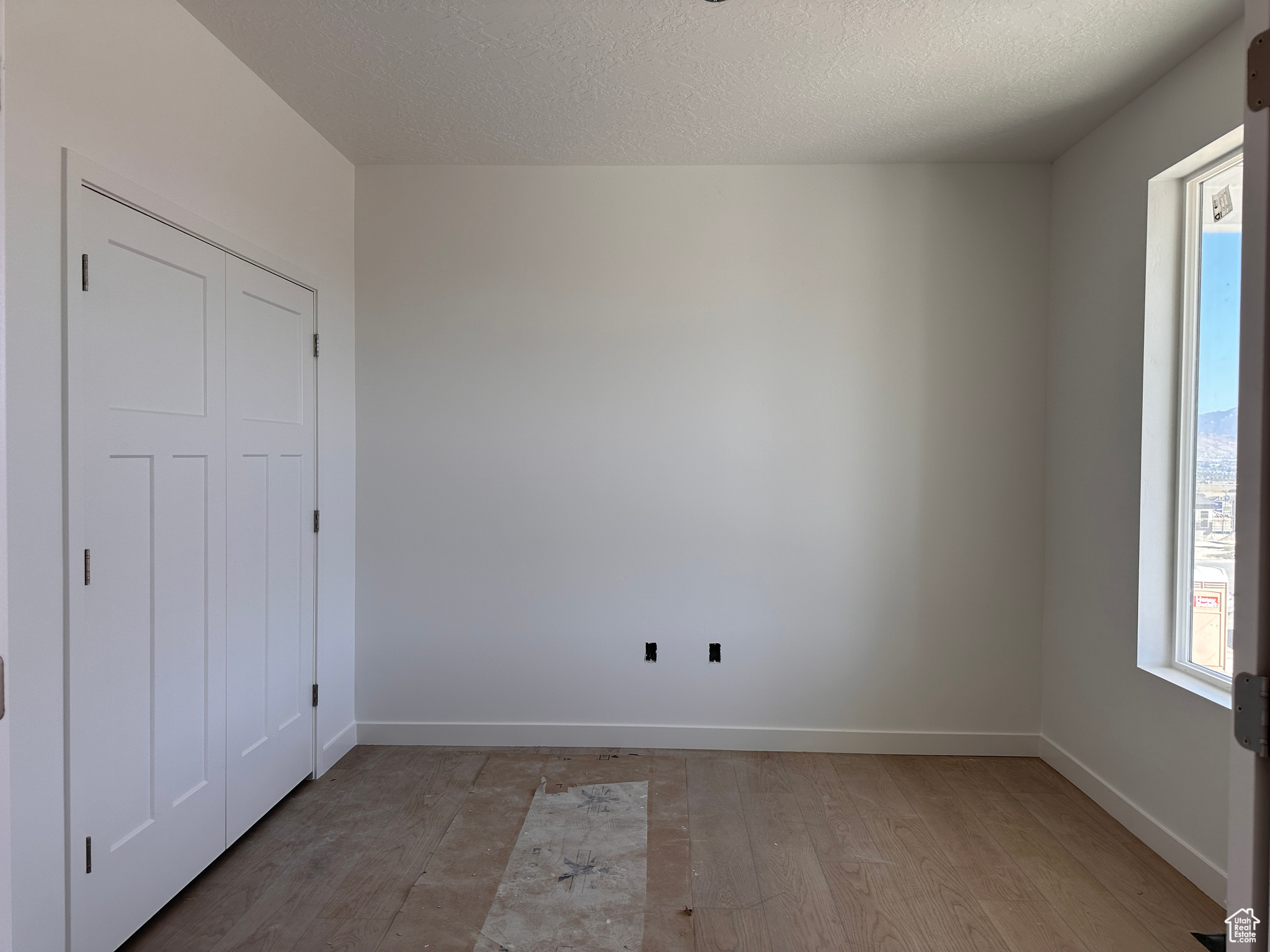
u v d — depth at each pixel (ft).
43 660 5.64
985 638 11.20
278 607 9.20
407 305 11.40
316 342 10.16
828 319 11.25
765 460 11.32
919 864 8.06
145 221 6.69
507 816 9.14
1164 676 8.28
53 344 5.68
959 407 11.18
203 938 6.73
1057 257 10.80
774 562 11.34
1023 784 10.16
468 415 11.43
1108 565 9.42
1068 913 7.18
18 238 5.37
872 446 11.24
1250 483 3.18
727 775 10.43
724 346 11.31
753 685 11.38
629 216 11.32
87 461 6.01
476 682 11.51
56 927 5.78
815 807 9.43
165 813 7.06
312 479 10.09
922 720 11.25
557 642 11.46
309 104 9.34
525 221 11.36
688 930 6.89
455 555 11.47
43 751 5.65
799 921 7.03
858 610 11.29
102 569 6.20
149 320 6.77
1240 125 7.30
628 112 9.53
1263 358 3.11
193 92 7.41
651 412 11.36
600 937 6.79
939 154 10.78
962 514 11.20
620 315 11.35
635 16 7.38
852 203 11.21
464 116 9.67
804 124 9.85
